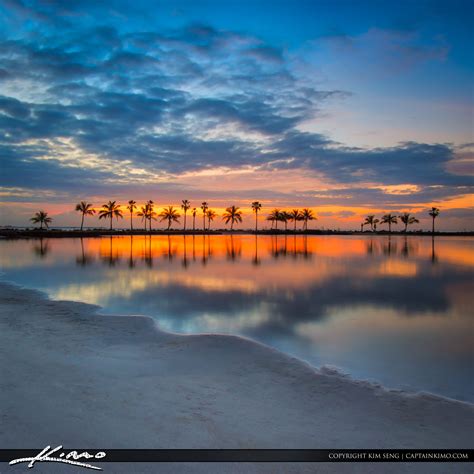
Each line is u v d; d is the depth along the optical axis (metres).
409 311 10.33
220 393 4.57
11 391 4.17
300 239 68.62
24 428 3.38
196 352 6.29
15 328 7.46
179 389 4.61
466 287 14.42
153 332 7.61
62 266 21.19
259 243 50.72
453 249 39.06
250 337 7.73
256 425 3.76
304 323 8.92
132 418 3.72
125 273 18.16
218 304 11.02
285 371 5.52
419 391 5.02
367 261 25.09
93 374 4.95
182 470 2.91
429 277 17.25
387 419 4.08
